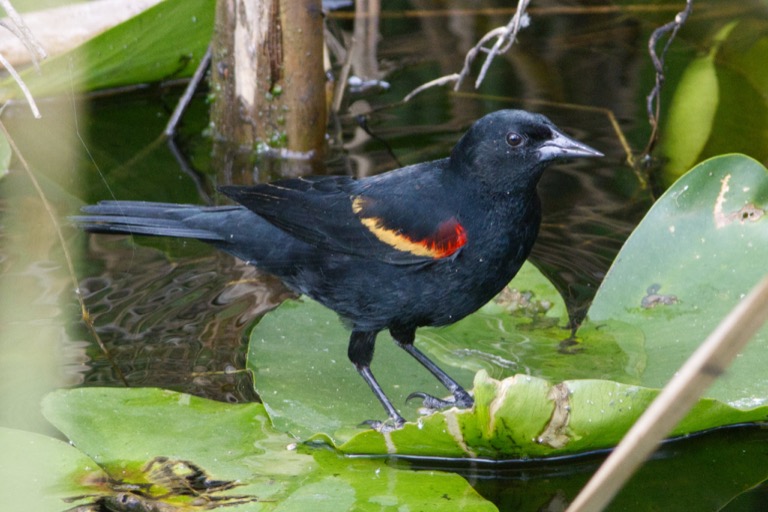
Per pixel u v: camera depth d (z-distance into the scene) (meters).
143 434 7.22
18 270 10.03
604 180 12.24
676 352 8.30
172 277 10.16
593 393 6.95
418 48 15.70
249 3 12.55
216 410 7.61
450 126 13.66
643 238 9.38
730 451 7.56
